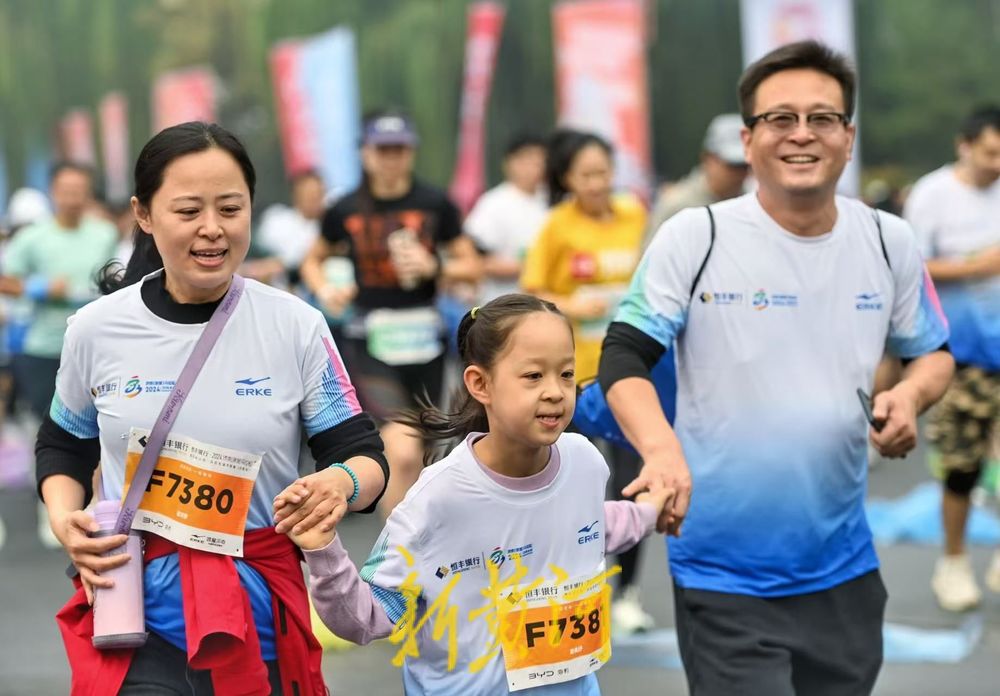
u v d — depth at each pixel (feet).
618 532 20.44
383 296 42.14
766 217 22.82
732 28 163.22
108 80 238.27
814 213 22.65
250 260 67.82
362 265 42.04
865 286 22.93
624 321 23.15
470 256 43.34
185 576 18.89
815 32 74.08
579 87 80.28
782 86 22.56
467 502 19.27
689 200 38.78
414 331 42.01
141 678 19.08
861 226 23.09
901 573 43.57
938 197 40.50
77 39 238.68
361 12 192.34
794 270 22.68
